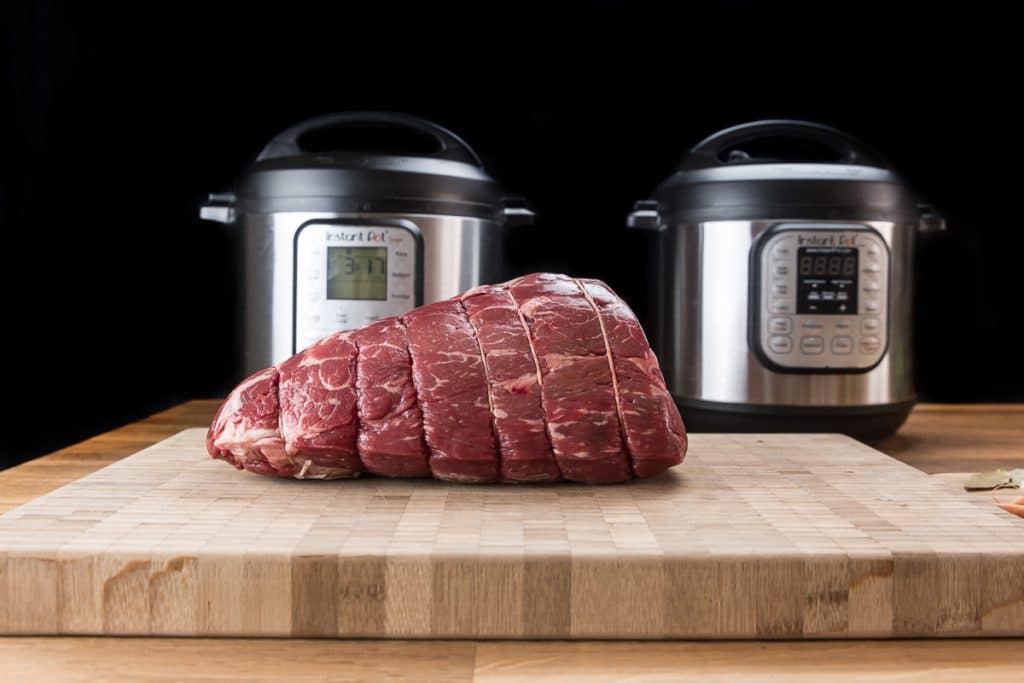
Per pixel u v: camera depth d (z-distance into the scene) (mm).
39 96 1601
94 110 1621
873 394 1357
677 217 1403
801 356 1345
